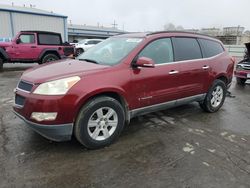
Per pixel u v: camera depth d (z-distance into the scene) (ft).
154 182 9.57
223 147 12.65
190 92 15.97
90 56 14.79
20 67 45.03
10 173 9.88
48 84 10.66
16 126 14.51
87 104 11.28
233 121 16.66
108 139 12.27
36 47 40.81
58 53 43.29
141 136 13.66
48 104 10.45
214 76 17.40
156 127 15.03
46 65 13.33
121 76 12.20
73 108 10.80
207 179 9.84
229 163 11.09
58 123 10.71
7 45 38.37
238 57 67.10
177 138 13.56
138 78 12.84
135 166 10.64
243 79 30.89
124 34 15.99
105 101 11.70
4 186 9.11
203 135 14.08
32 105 10.61
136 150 12.05
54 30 71.61
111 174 10.02
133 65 12.75
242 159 11.48
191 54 15.97
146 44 13.55
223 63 18.12
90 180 9.60
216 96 18.28
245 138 13.89
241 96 24.57
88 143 11.62
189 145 12.75
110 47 14.64
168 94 14.53
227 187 9.38
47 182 9.41
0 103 19.31
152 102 13.84
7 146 12.03
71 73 11.30
